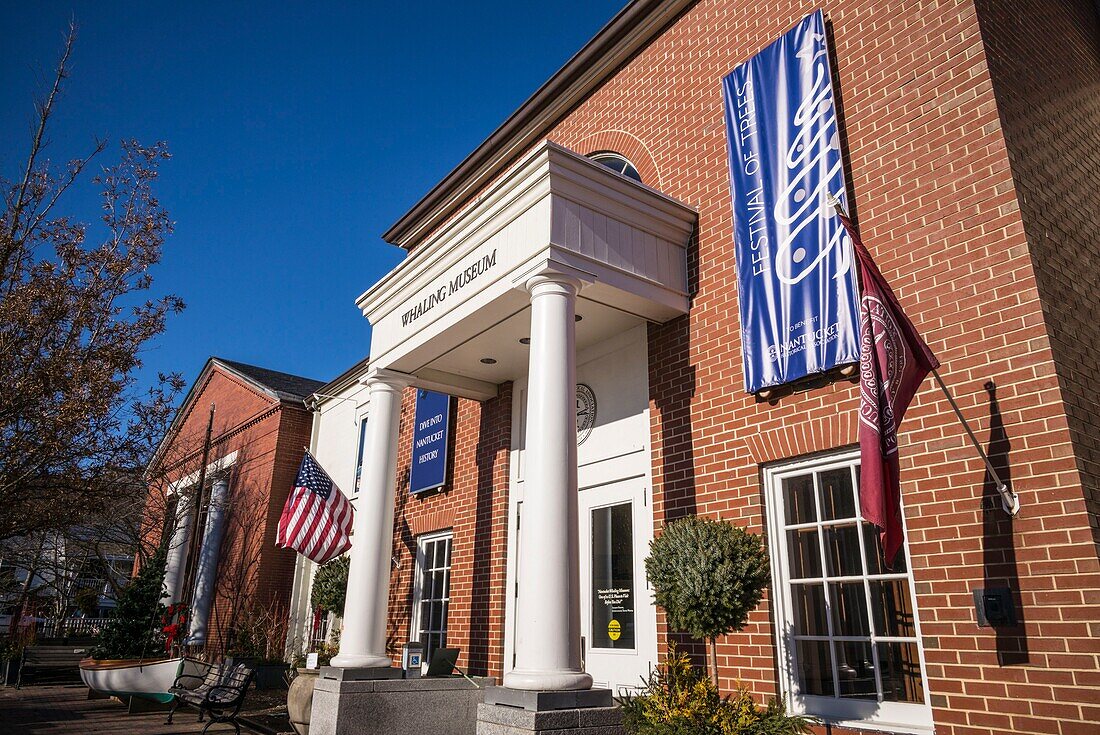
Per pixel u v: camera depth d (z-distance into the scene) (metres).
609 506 8.48
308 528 10.43
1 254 9.36
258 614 17.62
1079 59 7.98
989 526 5.28
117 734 9.41
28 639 19.52
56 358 9.06
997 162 5.85
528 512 6.27
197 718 11.09
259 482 19.80
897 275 6.29
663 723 5.68
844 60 7.25
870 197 6.65
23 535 9.92
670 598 6.02
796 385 6.79
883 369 4.92
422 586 11.90
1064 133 7.08
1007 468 5.27
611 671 7.91
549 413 6.53
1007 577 5.11
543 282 7.09
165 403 10.42
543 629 5.85
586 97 10.84
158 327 10.22
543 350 6.82
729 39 8.70
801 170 7.20
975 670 5.13
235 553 19.86
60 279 9.57
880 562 6.02
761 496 6.88
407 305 9.46
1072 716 4.63
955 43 6.37
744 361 7.20
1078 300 5.98
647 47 9.94
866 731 5.63
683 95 9.12
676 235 8.27
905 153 6.49
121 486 10.25
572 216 7.36
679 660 6.27
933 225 6.13
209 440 21.05
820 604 6.36
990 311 5.63
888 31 6.92
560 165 7.34
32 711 11.81
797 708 6.23
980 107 6.06
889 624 5.86
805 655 6.34
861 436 4.83
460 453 11.50
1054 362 5.22
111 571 22.89
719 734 5.59
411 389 13.57
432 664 8.23
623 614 7.99
